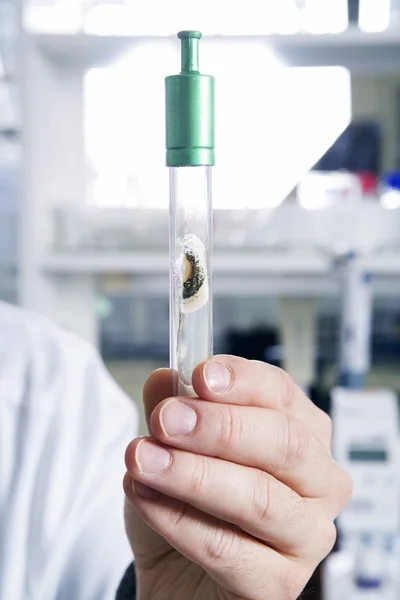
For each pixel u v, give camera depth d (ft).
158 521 1.32
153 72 4.28
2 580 1.85
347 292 3.83
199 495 1.28
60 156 4.28
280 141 4.23
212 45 3.75
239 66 4.19
